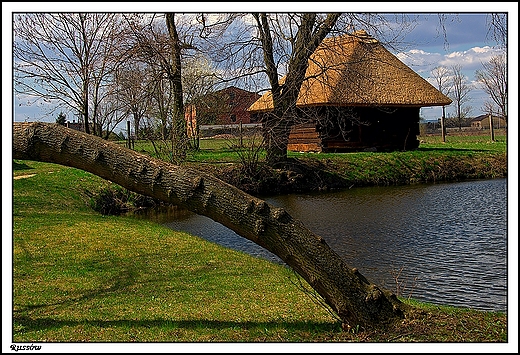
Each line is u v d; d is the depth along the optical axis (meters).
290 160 24.09
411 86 30.22
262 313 6.29
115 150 5.01
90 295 7.20
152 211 18.67
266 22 19.56
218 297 7.11
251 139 22.52
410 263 10.89
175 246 10.92
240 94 21.70
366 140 29.58
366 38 20.02
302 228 5.02
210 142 27.92
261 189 22.25
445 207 17.59
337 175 23.92
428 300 8.55
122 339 5.31
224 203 4.91
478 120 67.62
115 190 19.33
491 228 14.18
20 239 10.62
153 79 20.06
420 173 25.31
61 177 19.09
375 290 5.09
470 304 8.30
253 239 5.03
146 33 19.41
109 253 9.86
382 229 14.34
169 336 5.41
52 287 7.57
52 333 5.55
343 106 26.80
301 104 24.58
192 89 20.73
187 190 4.95
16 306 6.63
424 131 50.25
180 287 7.66
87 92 23.75
